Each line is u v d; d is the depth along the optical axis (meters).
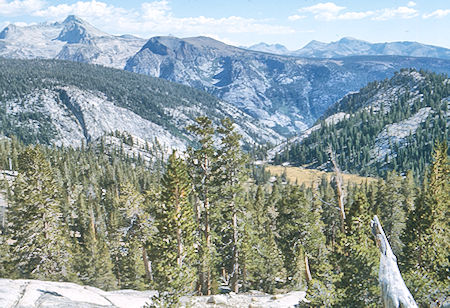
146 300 29.06
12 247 42.06
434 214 29.47
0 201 85.44
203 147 37.31
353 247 20.75
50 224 43.38
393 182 54.69
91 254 52.31
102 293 28.02
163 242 26.30
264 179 163.50
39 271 41.06
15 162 126.62
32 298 21.59
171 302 24.52
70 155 166.00
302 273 40.06
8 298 21.02
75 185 113.50
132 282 48.19
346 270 20.61
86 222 74.94
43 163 42.75
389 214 52.97
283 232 44.09
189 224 26.50
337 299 19.55
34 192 41.41
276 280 48.81
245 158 38.19
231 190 37.34
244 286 43.12
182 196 26.77
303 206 41.56
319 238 39.62
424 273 18.92
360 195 28.86
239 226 39.62
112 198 88.75
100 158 181.88
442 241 27.97
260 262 43.38
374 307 18.83
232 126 37.41
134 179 127.50
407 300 7.69
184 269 25.09
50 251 41.62
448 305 16.05
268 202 75.69
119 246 56.31
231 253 39.56
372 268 19.77
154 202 41.75
